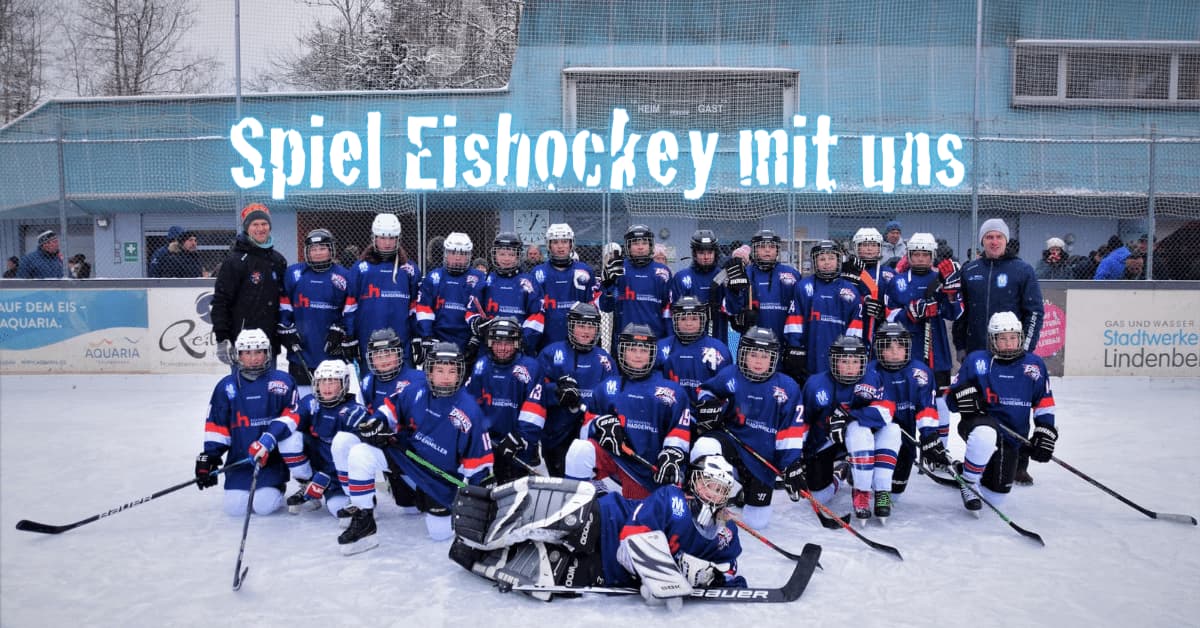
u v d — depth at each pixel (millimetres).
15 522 4258
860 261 6004
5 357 9508
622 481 4219
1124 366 9344
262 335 4410
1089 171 12484
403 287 5887
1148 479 5195
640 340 4219
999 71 12523
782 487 5074
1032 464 5664
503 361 4660
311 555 3795
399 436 4020
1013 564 3699
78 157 13023
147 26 19984
